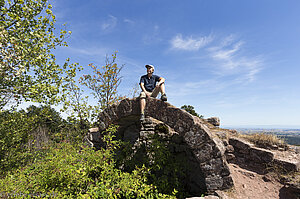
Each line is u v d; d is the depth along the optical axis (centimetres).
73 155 354
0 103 512
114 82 854
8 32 460
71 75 644
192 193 436
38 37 519
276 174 338
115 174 332
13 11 483
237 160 424
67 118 786
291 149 414
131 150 553
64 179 299
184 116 370
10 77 477
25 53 485
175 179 440
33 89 489
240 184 332
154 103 419
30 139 669
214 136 402
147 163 507
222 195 295
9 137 546
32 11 506
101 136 519
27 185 271
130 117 496
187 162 480
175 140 523
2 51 421
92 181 321
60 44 589
